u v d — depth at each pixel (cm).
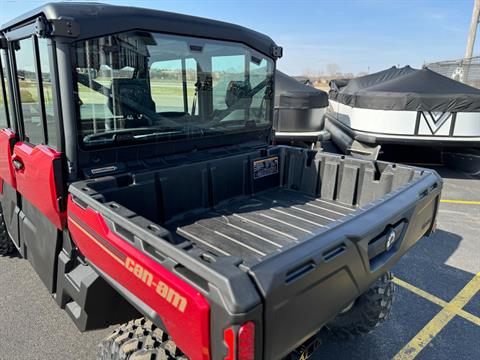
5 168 299
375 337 286
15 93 263
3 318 299
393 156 884
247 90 315
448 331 293
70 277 216
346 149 737
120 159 244
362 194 310
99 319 207
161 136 263
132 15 225
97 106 223
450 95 633
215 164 294
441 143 647
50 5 198
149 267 147
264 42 315
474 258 414
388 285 254
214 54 280
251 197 333
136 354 167
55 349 268
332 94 1039
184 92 269
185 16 254
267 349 128
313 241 150
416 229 226
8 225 339
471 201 601
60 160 216
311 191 342
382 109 666
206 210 296
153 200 256
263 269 128
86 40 208
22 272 365
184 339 136
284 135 739
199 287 127
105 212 174
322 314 153
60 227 223
